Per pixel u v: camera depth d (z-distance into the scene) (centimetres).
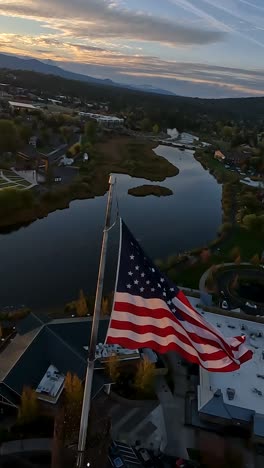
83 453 3219
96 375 8125
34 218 18175
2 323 10175
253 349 9175
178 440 7375
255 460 7138
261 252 16350
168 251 16488
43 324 8681
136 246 3450
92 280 13250
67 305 11269
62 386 7788
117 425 7525
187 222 19825
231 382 8288
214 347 3497
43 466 6694
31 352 8131
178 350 3331
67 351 8256
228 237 17588
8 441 7019
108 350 8681
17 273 13375
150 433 7444
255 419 7512
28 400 7188
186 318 3525
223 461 7050
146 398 8162
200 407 7781
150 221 19500
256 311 12138
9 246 15375
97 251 15388
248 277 14062
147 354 9038
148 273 3434
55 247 15525
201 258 15125
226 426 7694
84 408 3166
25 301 11806
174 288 3622
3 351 8306
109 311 10194
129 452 6994
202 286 13238
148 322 3362
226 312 10375
